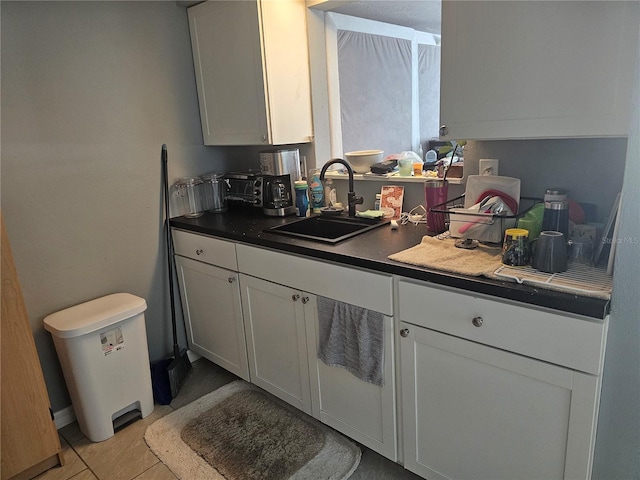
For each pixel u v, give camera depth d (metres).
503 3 1.40
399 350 1.61
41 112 2.06
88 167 2.24
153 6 2.37
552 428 1.29
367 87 2.70
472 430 1.48
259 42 2.19
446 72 1.58
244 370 2.37
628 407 1.23
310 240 1.93
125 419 2.22
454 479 1.59
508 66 1.44
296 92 2.39
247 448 2.01
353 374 1.77
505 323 1.30
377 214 2.19
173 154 2.56
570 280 1.26
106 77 2.25
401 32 2.82
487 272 1.36
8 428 1.84
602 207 1.62
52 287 2.18
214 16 2.36
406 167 2.23
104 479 1.90
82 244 2.26
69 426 2.27
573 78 1.32
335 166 2.60
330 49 2.46
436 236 1.82
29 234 2.09
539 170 1.74
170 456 2.00
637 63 1.11
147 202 2.48
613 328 1.18
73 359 2.01
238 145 2.65
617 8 1.21
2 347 1.79
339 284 1.73
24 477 1.92
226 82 2.42
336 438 2.03
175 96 2.52
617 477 1.31
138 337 2.20
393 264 1.53
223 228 2.26
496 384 1.38
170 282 2.56
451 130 1.62
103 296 2.36
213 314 2.46
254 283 2.12
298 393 2.09
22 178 2.04
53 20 2.05
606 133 1.30
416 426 1.64
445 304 1.43
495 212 1.60
